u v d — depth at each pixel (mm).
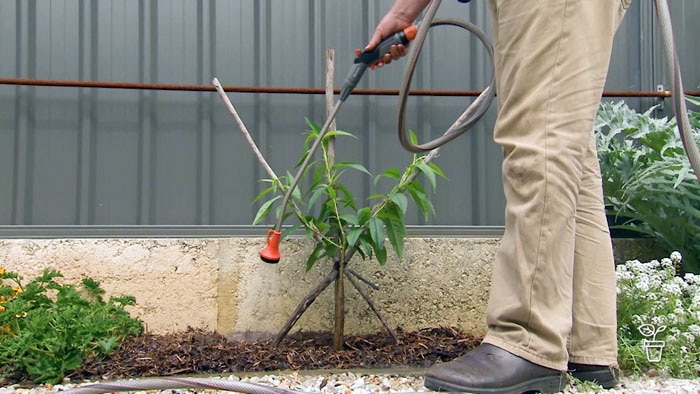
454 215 2791
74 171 2615
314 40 2750
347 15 2775
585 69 1607
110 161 2633
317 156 2705
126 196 2637
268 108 2717
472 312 2641
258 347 2307
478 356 1637
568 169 1594
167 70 2670
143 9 2668
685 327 2117
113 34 2652
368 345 2398
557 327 1606
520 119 1639
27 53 2607
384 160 2771
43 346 1979
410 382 1906
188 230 2582
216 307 2527
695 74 2965
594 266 1833
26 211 2580
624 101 2930
